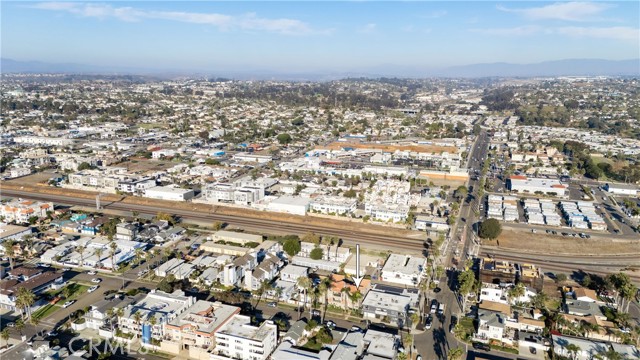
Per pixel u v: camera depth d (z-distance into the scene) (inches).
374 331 4702.3
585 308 5300.2
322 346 4653.1
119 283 5984.3
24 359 4261.8
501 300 5585.6
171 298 5221.5
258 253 6737.2
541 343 4680.1
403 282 6077.8
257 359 4468.5
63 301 5506.9
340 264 6466.5
